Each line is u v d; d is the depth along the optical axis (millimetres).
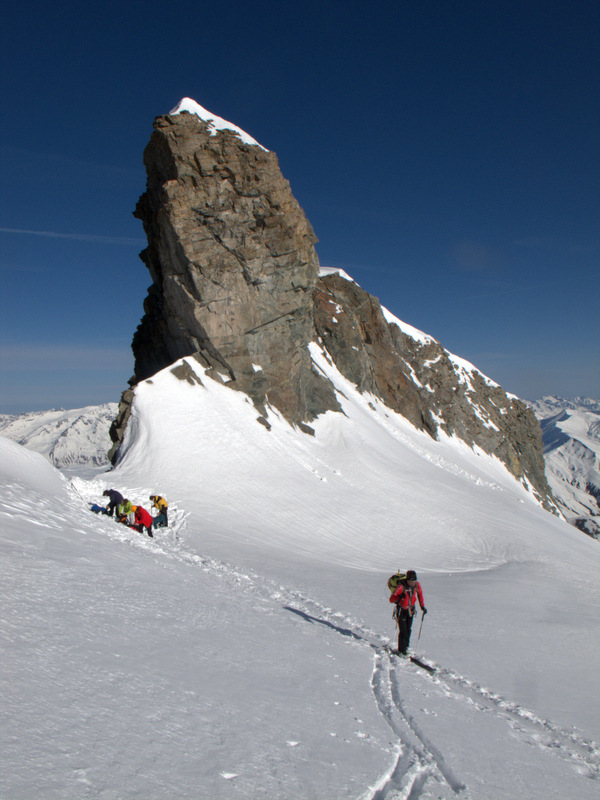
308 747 4500
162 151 38625
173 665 5469
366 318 68812
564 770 6004
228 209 38531
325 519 29641
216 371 39406
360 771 4316
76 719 3840
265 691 5570
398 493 37344
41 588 6594
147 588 8469
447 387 79312
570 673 11344
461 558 28906
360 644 9789
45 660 4645
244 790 3504
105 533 13125
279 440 38000
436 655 10773
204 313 38156
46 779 3025
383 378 68750
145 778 3340
